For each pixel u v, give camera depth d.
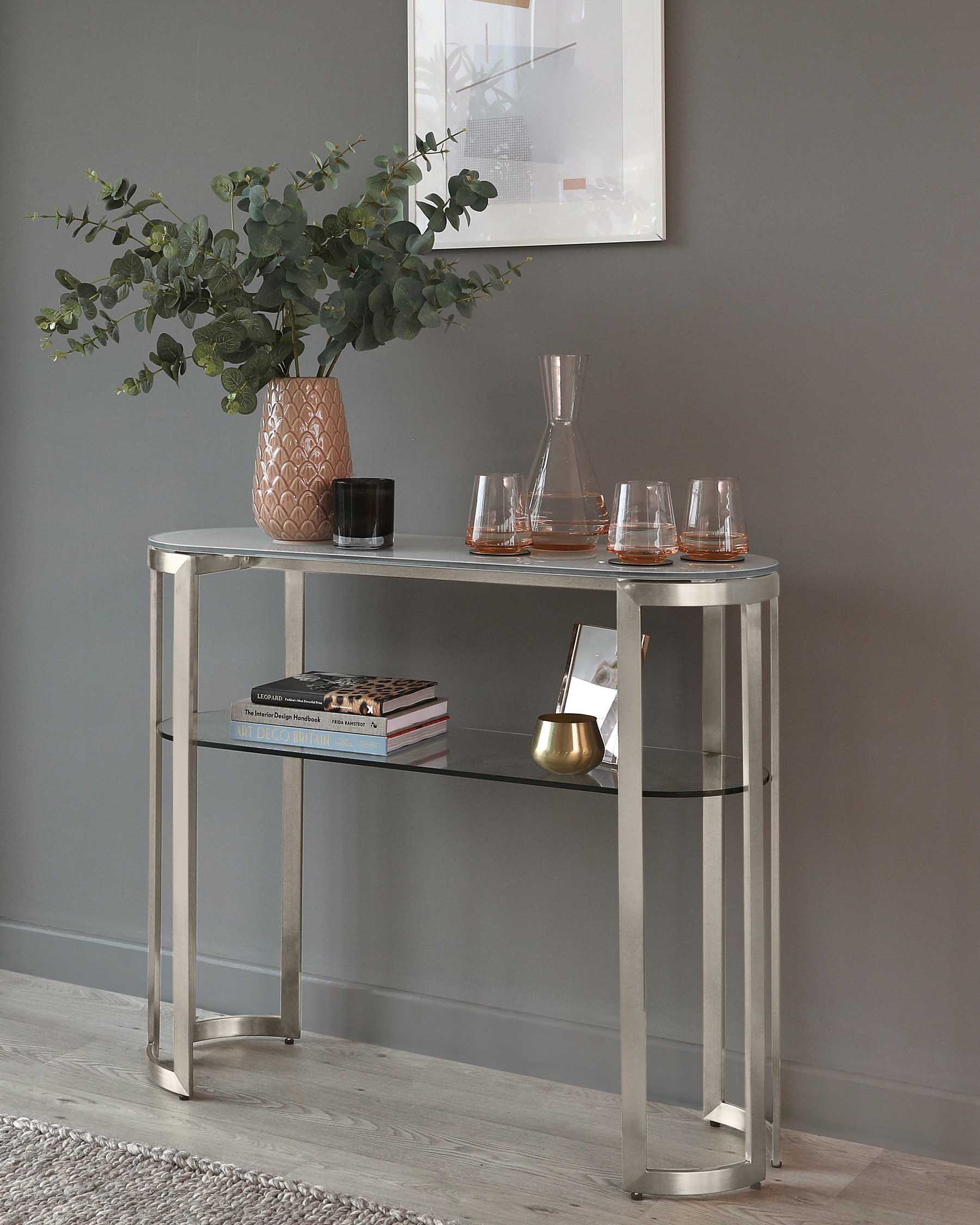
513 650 2.29
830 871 2.08
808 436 2.04
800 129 2.01
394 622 2.39
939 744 1.99
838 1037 2.09
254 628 2.53
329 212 2.38
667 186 2.11
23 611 2.73
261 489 2.12
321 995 2.48
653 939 2.23
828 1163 2.00
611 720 1.99
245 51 2.42
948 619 1.98
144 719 2.63
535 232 2.20
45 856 2.75
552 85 2.16
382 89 2.31
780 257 2.04
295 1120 2.11
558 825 2.28
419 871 2.40
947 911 2.01
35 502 2.69
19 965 2.77
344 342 2.12
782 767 2.10
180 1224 1.79
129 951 2.66
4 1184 1.88
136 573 2.61
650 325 2.14
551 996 2.31
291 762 2.38
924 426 1.97
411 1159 1.99
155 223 2.05
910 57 1.93
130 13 2.51
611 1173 1.95
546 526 1.96
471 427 2.30
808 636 2.07
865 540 2.02
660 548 1.83
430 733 2.18
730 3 2.04
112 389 2.59
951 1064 2.02
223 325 2.01
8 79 2.63
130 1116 2.11
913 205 1.94
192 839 2.14
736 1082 2.16
